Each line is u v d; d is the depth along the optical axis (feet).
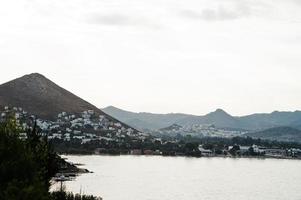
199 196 473.67
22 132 177.68
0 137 162.09
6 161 153.79
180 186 569.23
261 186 624.18
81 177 597.93
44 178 186.50
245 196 497.87
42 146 201.57
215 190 541.75
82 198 250.37
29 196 138.92
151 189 513.45
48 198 150.41
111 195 433.07
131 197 431.43
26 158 157.99
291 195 526.16
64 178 543.80
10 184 140.46
